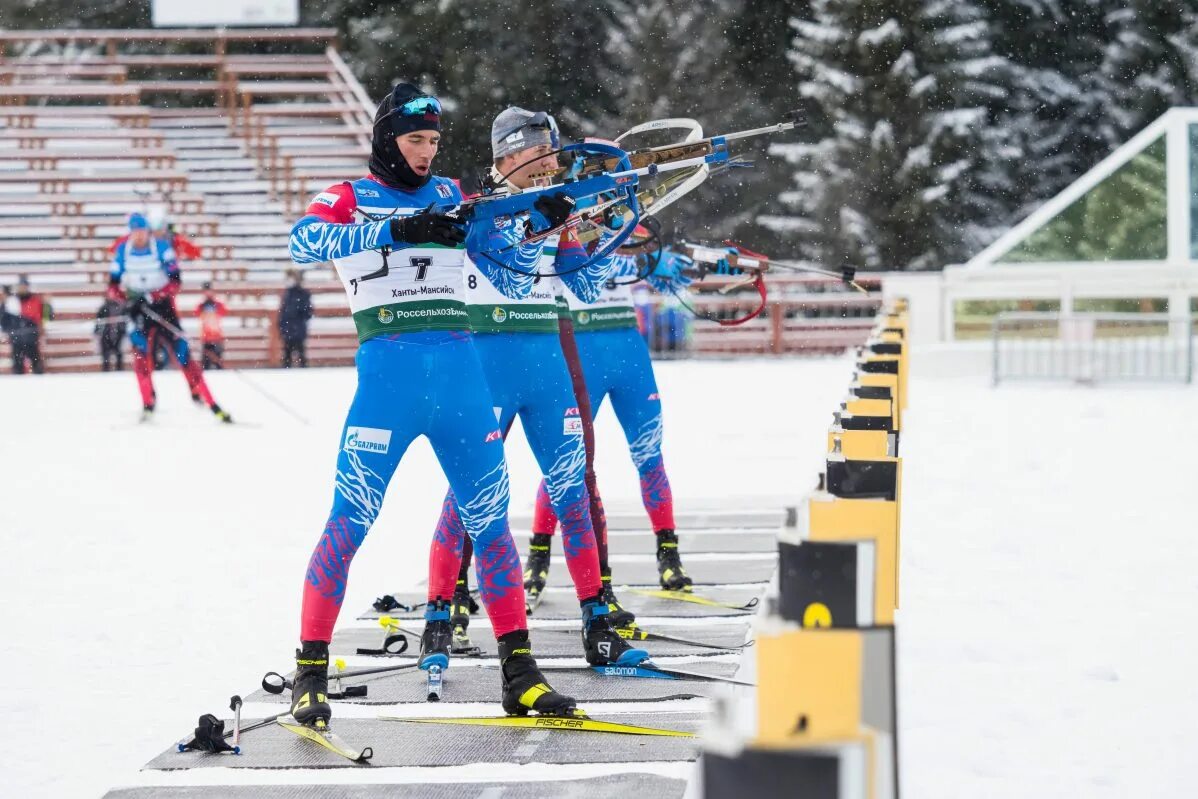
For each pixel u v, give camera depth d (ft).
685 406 133.49
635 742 33.42
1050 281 163.94
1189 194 163.22
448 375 35.86
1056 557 55.77
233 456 101.71
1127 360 151.94
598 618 41.11
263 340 212.02
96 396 152.66
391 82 323.37
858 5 286.46
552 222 37.52
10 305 193.26
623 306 52.06
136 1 343.46
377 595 53.72
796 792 17.35
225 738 34.12
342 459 35.45
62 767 32.50
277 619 48.85
